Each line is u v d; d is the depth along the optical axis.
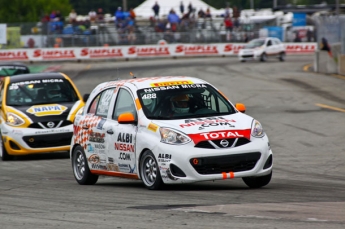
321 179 41.50
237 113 37.53
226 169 34.38
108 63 182.75
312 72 132.25
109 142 39.41
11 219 29.45
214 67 151.88
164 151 34.69
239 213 28.28
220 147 34.34
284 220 26.38
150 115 36.91
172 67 155.12
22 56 187.00
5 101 59.31
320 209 28.84
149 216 28.36
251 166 34.88
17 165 54.78
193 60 184.12
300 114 77.88
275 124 71.31
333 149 55.88
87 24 193.00
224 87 109.38
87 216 29.12
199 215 28.12
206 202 31.66
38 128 56.56
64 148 57.00
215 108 37.75
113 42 193.88
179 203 31.66
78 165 43.09
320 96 95.06
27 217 29.78
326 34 128.50
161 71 144.62
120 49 193.75
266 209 29.14
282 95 96.94
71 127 57.03
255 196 33.28
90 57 191.62
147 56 196.12
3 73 83.44
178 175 34.34
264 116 77.44
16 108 58.22
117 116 39.34
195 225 26.05
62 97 59.91
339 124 69.19
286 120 73.69
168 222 26.84
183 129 34.94
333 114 76.69
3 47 185.62
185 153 34.06
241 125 35.66
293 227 24.94
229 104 38.34
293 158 52.44
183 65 161.62
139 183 42.06
